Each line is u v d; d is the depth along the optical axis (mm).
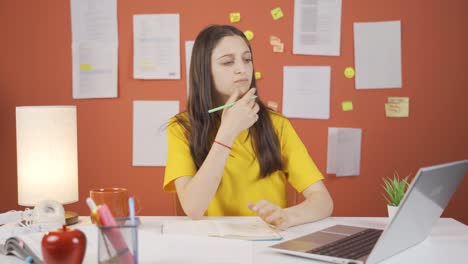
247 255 1140
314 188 1798
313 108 2801
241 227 1424
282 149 1913
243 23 2787
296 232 1415
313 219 1557
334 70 2793
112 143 2850
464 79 2779
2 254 1188
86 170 2861
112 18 2812
